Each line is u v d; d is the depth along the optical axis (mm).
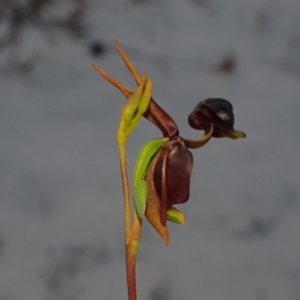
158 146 286
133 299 282
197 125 289
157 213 286
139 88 283
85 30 896
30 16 864
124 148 282
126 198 282
